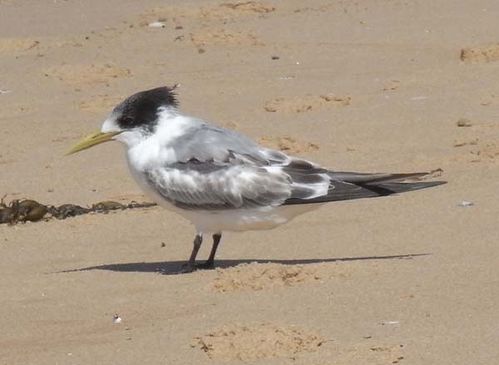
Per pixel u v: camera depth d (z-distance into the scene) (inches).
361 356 409.4
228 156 535.2
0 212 636.7
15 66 1014.4
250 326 434.9
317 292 484.1
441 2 1137.4
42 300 499.8
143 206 653.3
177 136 540.4
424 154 724.0
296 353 416.8
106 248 581.9
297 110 843.4
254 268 506.3
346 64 964.6
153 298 493.4
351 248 553.0
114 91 924.0
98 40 1096.8
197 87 922.7
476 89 867.4
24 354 437.7
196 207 533.6
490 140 740.0
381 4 1151.6
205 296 491.8
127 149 546.6
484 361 401.4
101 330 458.9
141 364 418.6
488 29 1034.1
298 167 538.0
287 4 1185.4
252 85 919.7
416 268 510.3
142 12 1200.2
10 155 781.9
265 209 532.4
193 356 422.0
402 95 865.5
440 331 429.1
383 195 532.1
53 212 645.9
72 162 755.4
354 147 749.9
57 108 884.6
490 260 514.9
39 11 1243.2
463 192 631.2
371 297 473.1
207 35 1063.0
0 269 554.6
